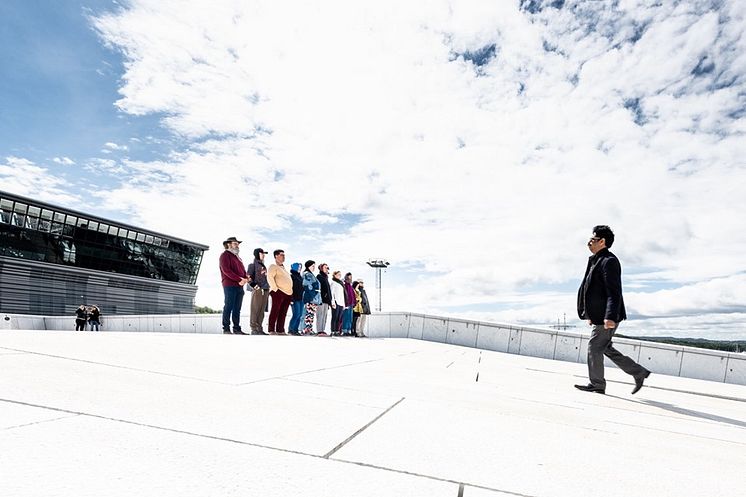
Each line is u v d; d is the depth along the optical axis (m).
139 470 1.59
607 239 6.13
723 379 13.71
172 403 2.58
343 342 11.02
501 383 5.83
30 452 1.66
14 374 2.91
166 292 76.75
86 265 63.81
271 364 4.77
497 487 1.75
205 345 6.19
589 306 6.15
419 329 19.28
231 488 1.51
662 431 3.52
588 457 2.36
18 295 54.22
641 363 14.66
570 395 5.43
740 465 2.62
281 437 2.12
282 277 11.69
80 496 1.35
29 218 56.62
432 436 2.40
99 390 2.71
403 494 1.59
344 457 1.93
